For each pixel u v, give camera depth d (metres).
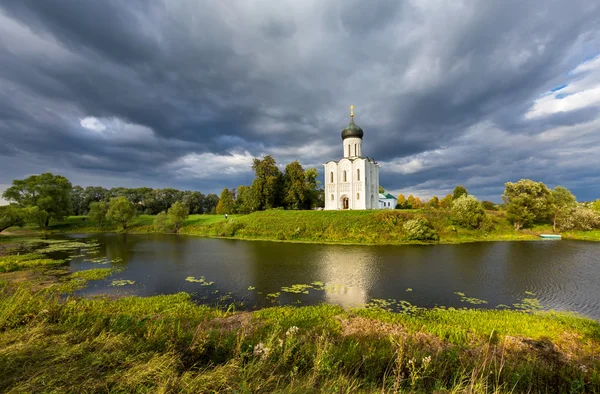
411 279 20.39
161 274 22.27
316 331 10.84
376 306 15.15
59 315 9.30
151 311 13.82
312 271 22.81
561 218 47.16
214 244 39.06
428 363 6.48
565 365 8.07
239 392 5.16
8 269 23.58
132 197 112.81
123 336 7.71
